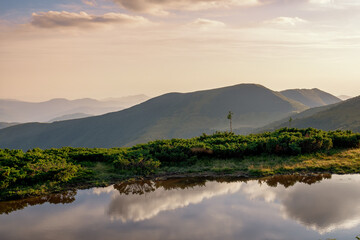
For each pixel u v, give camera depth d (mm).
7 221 8836
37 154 15297
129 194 11344
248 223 8414
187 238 7504
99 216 9117
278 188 11688
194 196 11000
